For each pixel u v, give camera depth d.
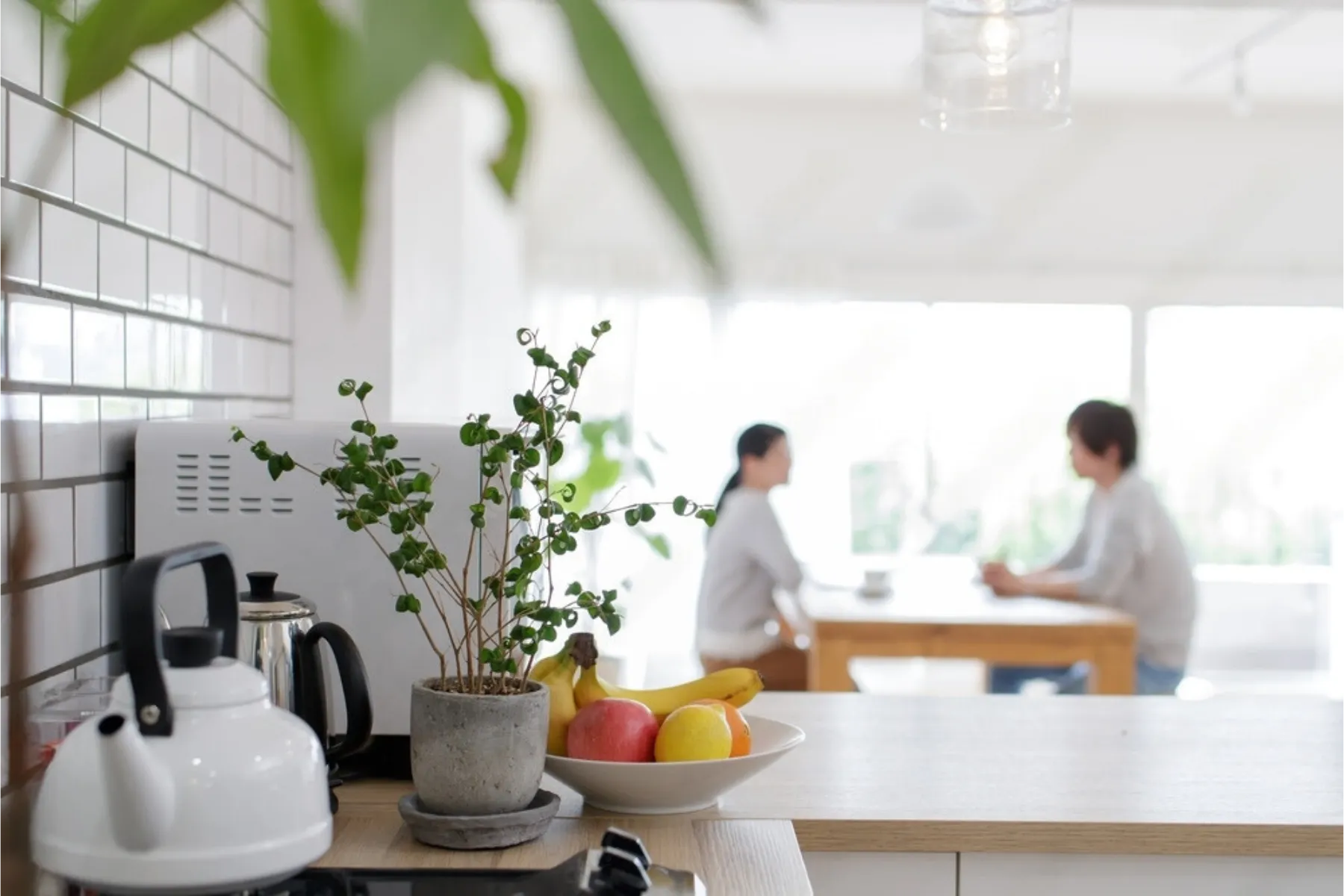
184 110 1.57
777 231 5.73
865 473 5.79
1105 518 4.11
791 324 5.73
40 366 1.19
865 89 5.52
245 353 1.85
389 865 1.11
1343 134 5.70
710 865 1.15
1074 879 1.35
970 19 1.98
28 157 1.16
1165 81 5.29
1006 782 1.49
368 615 1.41
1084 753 1.64
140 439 1.40
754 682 1.46
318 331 2.14
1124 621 3.82
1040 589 4.24
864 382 5.77
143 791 0.81
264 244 1.95
